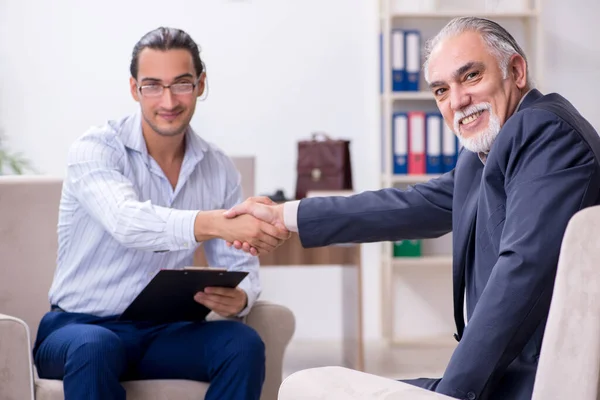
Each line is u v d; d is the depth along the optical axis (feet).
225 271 7.23
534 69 16.90
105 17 17.02
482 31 5.94
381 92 17.04
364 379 4.48
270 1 17.21
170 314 7.78
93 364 6.96
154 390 7.44
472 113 5.94
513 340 5.03
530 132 5.27
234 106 17.26
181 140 8.40
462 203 6.10
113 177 7.91
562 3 17.57
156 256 8.09
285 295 17.47
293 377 4.59
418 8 17.21
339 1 17.31
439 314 17.58
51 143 17.04
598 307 3.86
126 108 17.16
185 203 8.45
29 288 8.50
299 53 17.31
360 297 13.04
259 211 7.48
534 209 5.07
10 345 6.82
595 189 5.13
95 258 8.05
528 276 4.98
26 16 16.88
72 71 17.02
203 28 17.16
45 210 8.63
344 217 7.18
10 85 16.93
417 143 16.51
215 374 7.47
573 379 3.93
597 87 17.69
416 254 16.80
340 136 17.44
